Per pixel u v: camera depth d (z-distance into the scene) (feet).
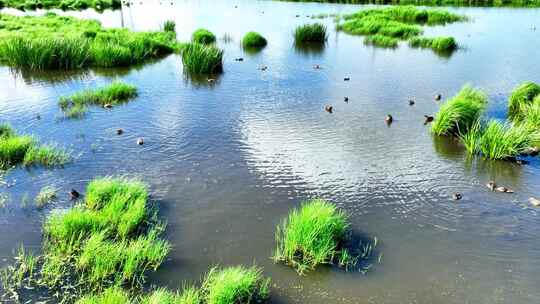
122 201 29.04
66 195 31.42
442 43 86.58
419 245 26.81
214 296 21.72
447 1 164.96
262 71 69.26
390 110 51.26
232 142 41.63
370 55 82.23
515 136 39.34
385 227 28.60
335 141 42.19
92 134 42.88
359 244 26.89
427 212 30.37
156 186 33.14
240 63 74.33
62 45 68.80
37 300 21.88
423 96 56.65
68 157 37.47
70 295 22.27
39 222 28.22
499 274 24.44
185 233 27.63
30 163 36.09
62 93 56.34
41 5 150.41
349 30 109.09
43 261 24.64
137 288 23.03
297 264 24.93
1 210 29.37
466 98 48.78
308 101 54.39
